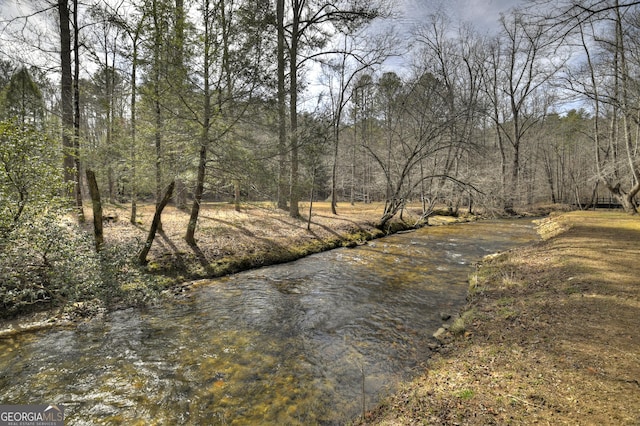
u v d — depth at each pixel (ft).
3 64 36.14
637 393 9.46
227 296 24.04
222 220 44.68
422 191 62.03
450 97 49.55
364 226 53.78
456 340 15.71
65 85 33.19
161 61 25.02
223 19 27.14
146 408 11.60
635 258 25.88
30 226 18.80
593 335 13.53
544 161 123.75
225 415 11.22
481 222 75.72
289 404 11.76
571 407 9.06
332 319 19.95
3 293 18.13
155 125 27.94
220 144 27.89
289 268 32.32
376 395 12.11
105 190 47.85
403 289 25.80
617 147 70.59
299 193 41.16
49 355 15.26
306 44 54.75
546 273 24.20
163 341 16.89
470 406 9.62
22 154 19.36
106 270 21.39
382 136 80.28
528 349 12.98
